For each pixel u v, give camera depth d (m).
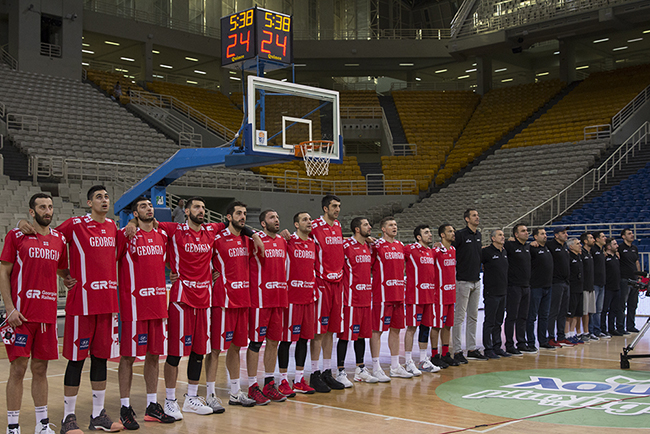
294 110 7.08
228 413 4.69
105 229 4.34
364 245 5.91
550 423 4.18
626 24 20.28
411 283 6.32
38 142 16.12
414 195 20.14
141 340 4.40
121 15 23.83
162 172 7.14
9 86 18.39
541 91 24.56
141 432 4.15
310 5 27.73
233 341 4.99
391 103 26.53
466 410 4.62
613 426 4.09
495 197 18.27
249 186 18.58
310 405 4.91
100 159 16.52
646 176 16.75
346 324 5.69
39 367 3.99
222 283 4.91
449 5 29.64
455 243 7.02
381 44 26.19
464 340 9.00
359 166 22.19
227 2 26.83
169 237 4.73
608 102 21.42
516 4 21.94
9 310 3.88
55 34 20.94
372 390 5.48
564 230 8.19
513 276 7.46
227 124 23.27
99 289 4.21
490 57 26.69
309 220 5.39
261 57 6.77
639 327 10.28
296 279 5.36
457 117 24.78
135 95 21.94
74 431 4.04
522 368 6.52
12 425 3.89
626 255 9.57
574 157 18.50
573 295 8.44
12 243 3.96
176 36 24.59
